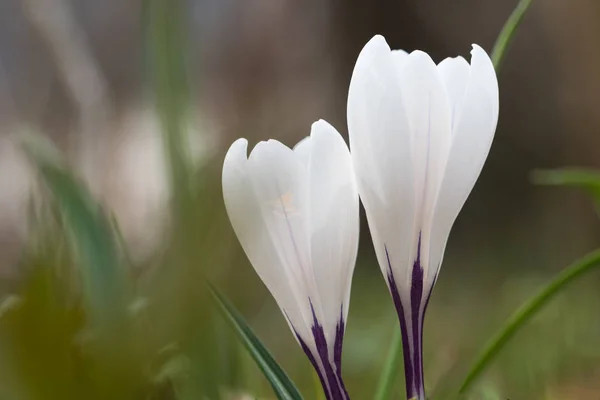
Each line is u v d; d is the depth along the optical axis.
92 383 0.51
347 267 0.56
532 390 0.81
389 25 2.76
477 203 2.57
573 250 2.14
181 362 0.57
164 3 0.64
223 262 0.54
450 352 1.08
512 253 2.21
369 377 0.87
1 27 1.79
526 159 2.51
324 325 0.56
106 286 0.57
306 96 2.60
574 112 2.30
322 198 0.56
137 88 1.99
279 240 0.56
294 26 2.58
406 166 0.56
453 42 2.69
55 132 0.99
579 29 2.22
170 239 0.53
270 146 0.56
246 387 0.67
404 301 0.57
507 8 2.56
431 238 0.56
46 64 1.31
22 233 0.57
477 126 0.56
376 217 0.56
